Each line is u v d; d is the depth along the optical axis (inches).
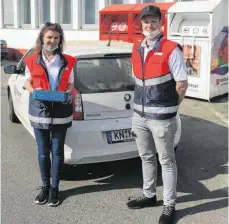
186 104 343.3
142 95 143.7
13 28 750.5
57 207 159.6
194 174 194.1
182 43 354.9
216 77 349.7
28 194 170.4
